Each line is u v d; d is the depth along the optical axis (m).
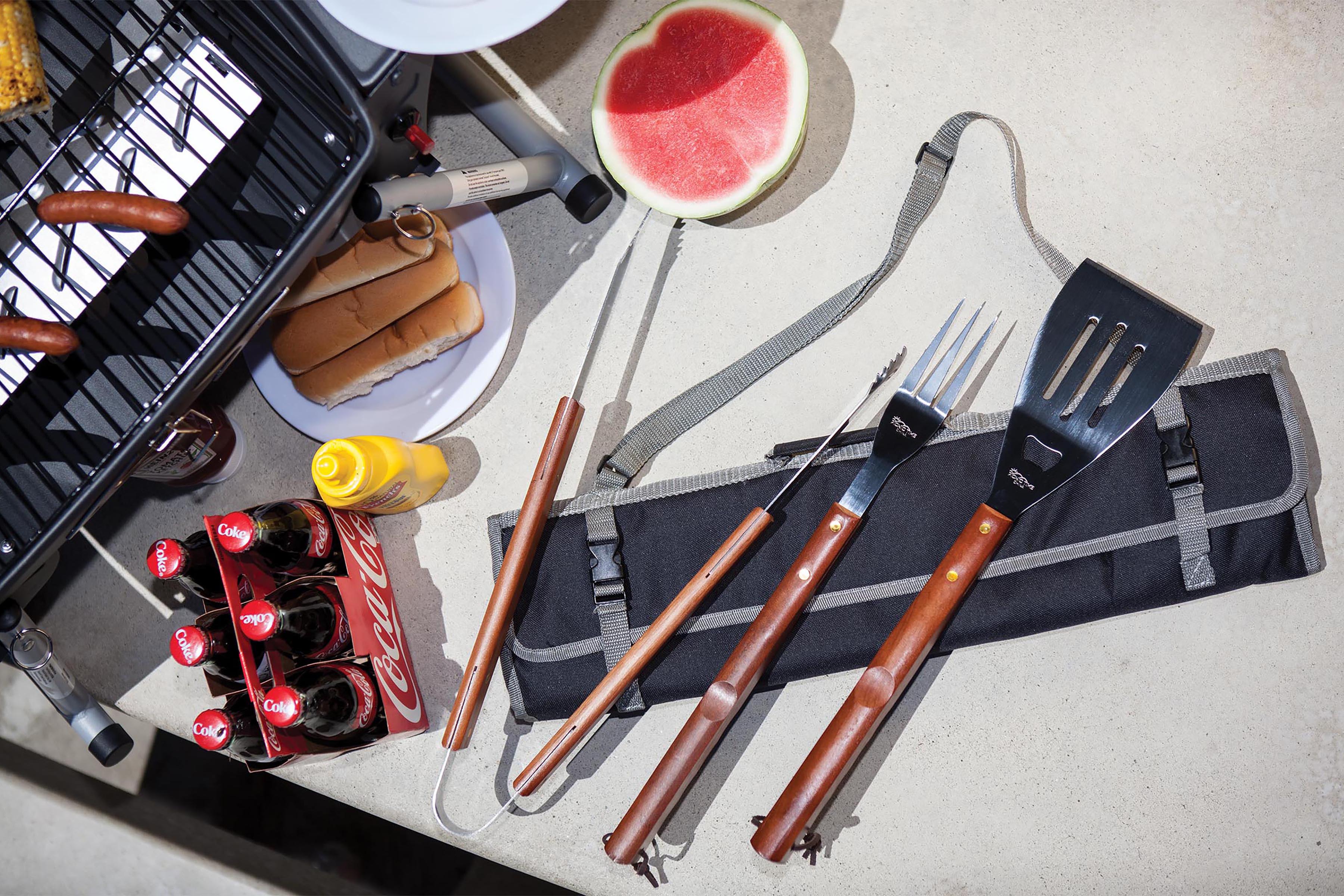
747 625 0.87
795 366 0.94
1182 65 0.91
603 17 0.97
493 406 0.97
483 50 0.98
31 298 0.72
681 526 0.89
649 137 0.88
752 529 0.82
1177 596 0.84
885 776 0.90
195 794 1.07
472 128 0.98
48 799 1.04
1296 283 0.90
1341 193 0.89
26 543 0.76
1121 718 0.89
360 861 1.05
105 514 1.00
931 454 0.86
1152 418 0.84
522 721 0.90
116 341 0.77
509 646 0.90
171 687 1.00
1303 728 0.87
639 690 0.88
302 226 0.71
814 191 0.95
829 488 0.88
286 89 0.72
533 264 0.97
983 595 0.85
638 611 0.88
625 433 0.96
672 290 0.96
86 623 1.01
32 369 0.74
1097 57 0.92
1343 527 0.88
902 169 0.94
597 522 0.88
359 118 0.68
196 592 0.83
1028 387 0.84
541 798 0.94
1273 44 0.90
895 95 0.94
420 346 0.88
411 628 0.96
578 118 0.98
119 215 0.65
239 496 0.99
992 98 0.93
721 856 0.92
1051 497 0.84
